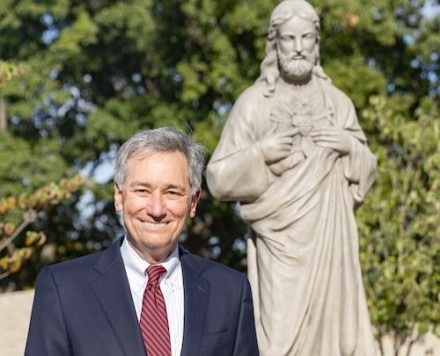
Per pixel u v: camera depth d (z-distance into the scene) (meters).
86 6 23.34
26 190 20.62
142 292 4.43
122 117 21.92
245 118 7.48
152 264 4.44
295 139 7.38
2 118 22.27
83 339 4.26
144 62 23.23
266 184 7.32
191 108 21.59
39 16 22.45
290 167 7.29
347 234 7.39
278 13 7.58
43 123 22.84
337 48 19.94
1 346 15.38
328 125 7.46
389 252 11.80
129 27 21.84
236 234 23.25
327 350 7.28
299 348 7.23
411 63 21.55
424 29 21.12
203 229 23.53
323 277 7.25
